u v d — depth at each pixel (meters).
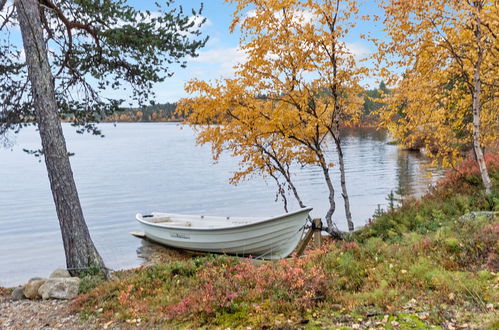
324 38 11.42
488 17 9.66
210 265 8.84
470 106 13.40
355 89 12.38
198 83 12.38
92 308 7.25
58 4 10.97
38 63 9.11
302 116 11.98
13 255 16.89
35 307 7.87
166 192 32.31
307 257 8.26
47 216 24.84
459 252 7.13
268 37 11.71
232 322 5.77
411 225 11.06
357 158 49.91
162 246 17.09
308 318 5.55
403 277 6.47
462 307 5.25
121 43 11.09
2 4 9.03
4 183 39.88
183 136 127.44
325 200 26.75
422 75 12.34
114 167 49.62
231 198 29.25
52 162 9.27
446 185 13.87
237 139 13.07
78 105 12.62
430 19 10.94
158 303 7.11
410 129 13.73
